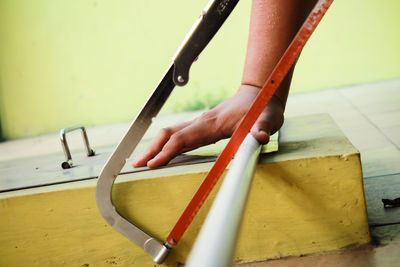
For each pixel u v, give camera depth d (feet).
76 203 2.40
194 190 2.33
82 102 14.05
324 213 2.31
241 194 1.10
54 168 3.10
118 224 2.29
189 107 13.48
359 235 2.32
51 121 14.15
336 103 8.81
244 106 2.41
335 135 2.70
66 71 13.85
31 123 14.15
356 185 2.27
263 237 2.35
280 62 1.91
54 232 2.44
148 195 2.36
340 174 2.27
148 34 13.60
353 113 7.04
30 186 2.54
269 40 2.47
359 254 2.26
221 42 13.08
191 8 13.39
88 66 13.84
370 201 2.89
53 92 13.98
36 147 10.90
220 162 2.03
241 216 0.96
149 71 13.80
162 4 13.42
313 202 2.30
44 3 13.48
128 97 13.98
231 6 1.95
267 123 2.28
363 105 7.75
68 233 2.44
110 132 10.96
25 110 14.10
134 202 2.38
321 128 3.01
